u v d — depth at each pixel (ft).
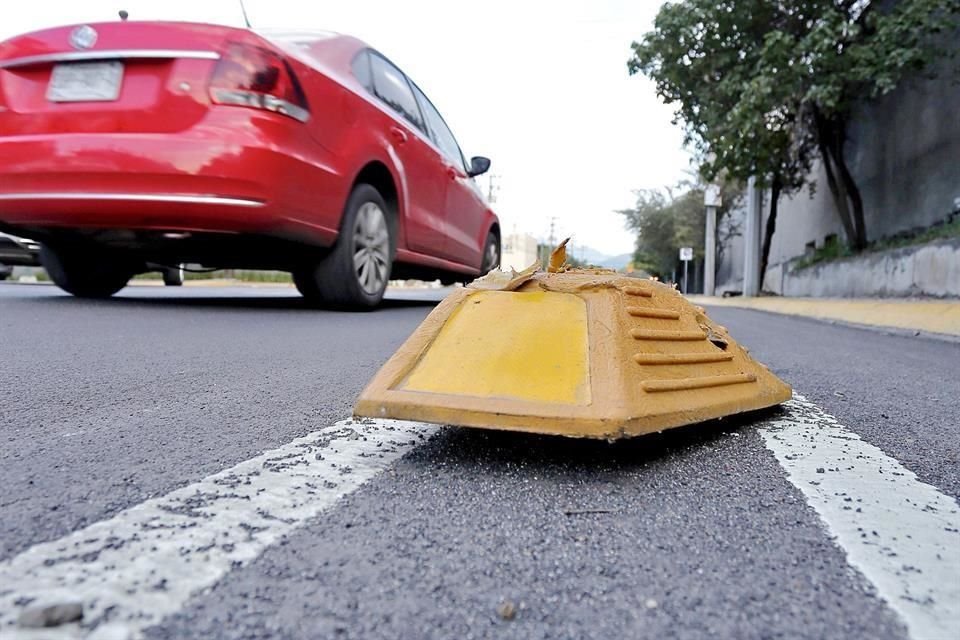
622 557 3.25
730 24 33.22
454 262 22.44
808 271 47.14
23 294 19.69
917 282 28.71
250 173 12.60
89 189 12.68
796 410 7.13
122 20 12.67
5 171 12.90
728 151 35.22
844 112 35.83
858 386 9.52
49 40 12.76
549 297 5.40
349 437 5.37
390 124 17.12
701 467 4.76
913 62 27.73
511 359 4.73
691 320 6.06
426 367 4.82
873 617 2.75
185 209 12.71
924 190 32.63
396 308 20.68
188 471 4.45
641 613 2.72
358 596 2.78
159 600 2.69
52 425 5.66
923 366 12.37
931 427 6.73
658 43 35.04
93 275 18.26
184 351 9.99
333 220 14.89
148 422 5.86
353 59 16.14
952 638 2.60
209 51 12.56
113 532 3.38
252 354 10.01
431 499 3.96
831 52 28.81
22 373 7.89
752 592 2.94
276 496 3.97
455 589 2.88
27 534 3.33
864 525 3.79
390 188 17.44
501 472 4.48
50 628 2.44
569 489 4.18
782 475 4.67
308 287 17.17
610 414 4.07
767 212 66.95
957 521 3.92
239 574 2.95
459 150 23.58
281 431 5.60
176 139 12.42
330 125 14.43
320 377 8.36
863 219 38.55
